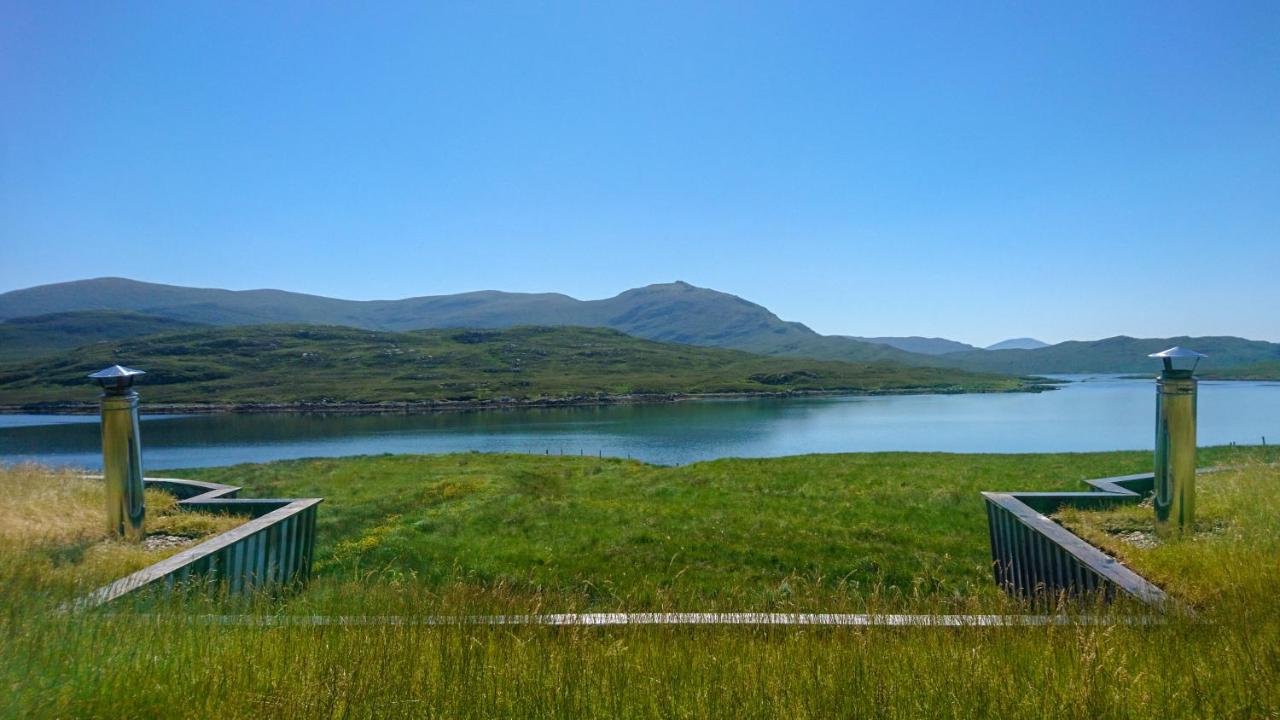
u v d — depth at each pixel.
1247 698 4.77
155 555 10.09
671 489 23.53
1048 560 9.81
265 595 8.48
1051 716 4.67
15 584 7.28
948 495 19.86
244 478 29.02
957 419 95.81
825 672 5.50
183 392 145.00
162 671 5.31
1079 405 122.56
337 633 6.41
